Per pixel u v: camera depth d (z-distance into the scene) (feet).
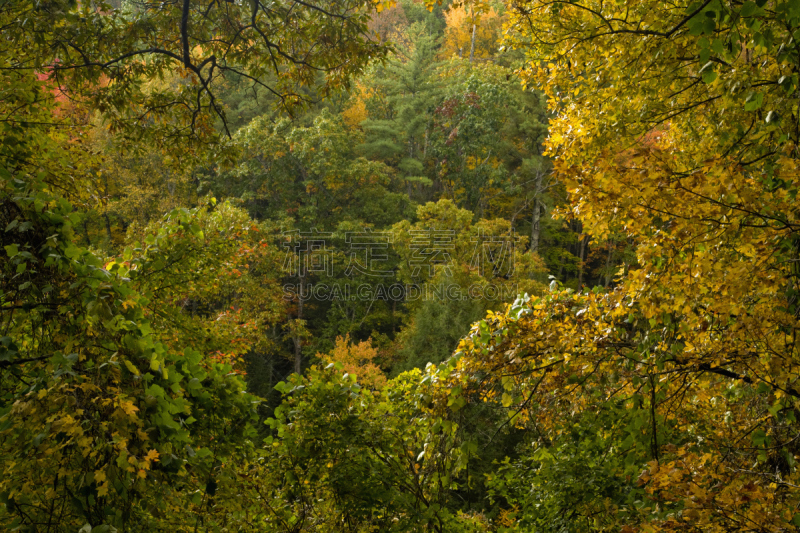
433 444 14.20
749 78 10.32
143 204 70.64
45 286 8.73
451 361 13.92
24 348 10.27
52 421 7.64
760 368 9.59
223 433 12.17
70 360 8.20
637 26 12.09
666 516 8.85
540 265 70.44
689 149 13.35
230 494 11.48
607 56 13.12
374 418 15.12
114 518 8.70
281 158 83.71
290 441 14.28
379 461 14.98
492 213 91.30
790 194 8.90
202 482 10.88
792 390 8.87
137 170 73.00
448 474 14.44
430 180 90.84
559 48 13.97
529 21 13.80
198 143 20.59
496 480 17.37
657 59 11.50
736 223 8.62
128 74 19.25
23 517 8.34
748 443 12.01
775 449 10.32
